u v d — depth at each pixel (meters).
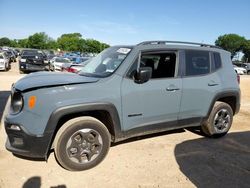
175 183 4.06
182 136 6.04
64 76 4.60
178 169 4.49
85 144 4.28
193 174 4.35
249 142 5.94
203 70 5.59
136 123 4.73
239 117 8.34
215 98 5.70
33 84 4.07
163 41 5.23
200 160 4.87
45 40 122.31
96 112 4.52
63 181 3.96
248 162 4.89
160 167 4.53
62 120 4.31
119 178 4.12
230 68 6.07
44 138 3.96
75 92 4.12
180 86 5.15
